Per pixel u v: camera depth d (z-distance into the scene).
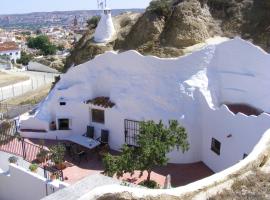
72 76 24.36
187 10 24.55
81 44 32.50
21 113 28.08
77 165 20.80
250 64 19.39
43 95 44.25
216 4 25.91
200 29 23.97
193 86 20.33
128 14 32.84
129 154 16.42
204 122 20.22
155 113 20.72
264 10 23.81
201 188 10.61
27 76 67.00
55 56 103.25
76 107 23.72
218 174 11.34
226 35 24.23
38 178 16.77
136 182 18.48
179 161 20.59
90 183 12.98
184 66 20.56
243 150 17.16
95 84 23.62
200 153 20.86
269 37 22.09
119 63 22.48
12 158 19.30
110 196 10.11
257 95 19.02
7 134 23.39
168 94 20.67
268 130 14.20
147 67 21.33
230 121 18.02
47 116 24.45
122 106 21.80
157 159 16.19
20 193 17.80
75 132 24.08
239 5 25.16
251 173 11.55
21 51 115.44
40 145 21.66
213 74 20.83
